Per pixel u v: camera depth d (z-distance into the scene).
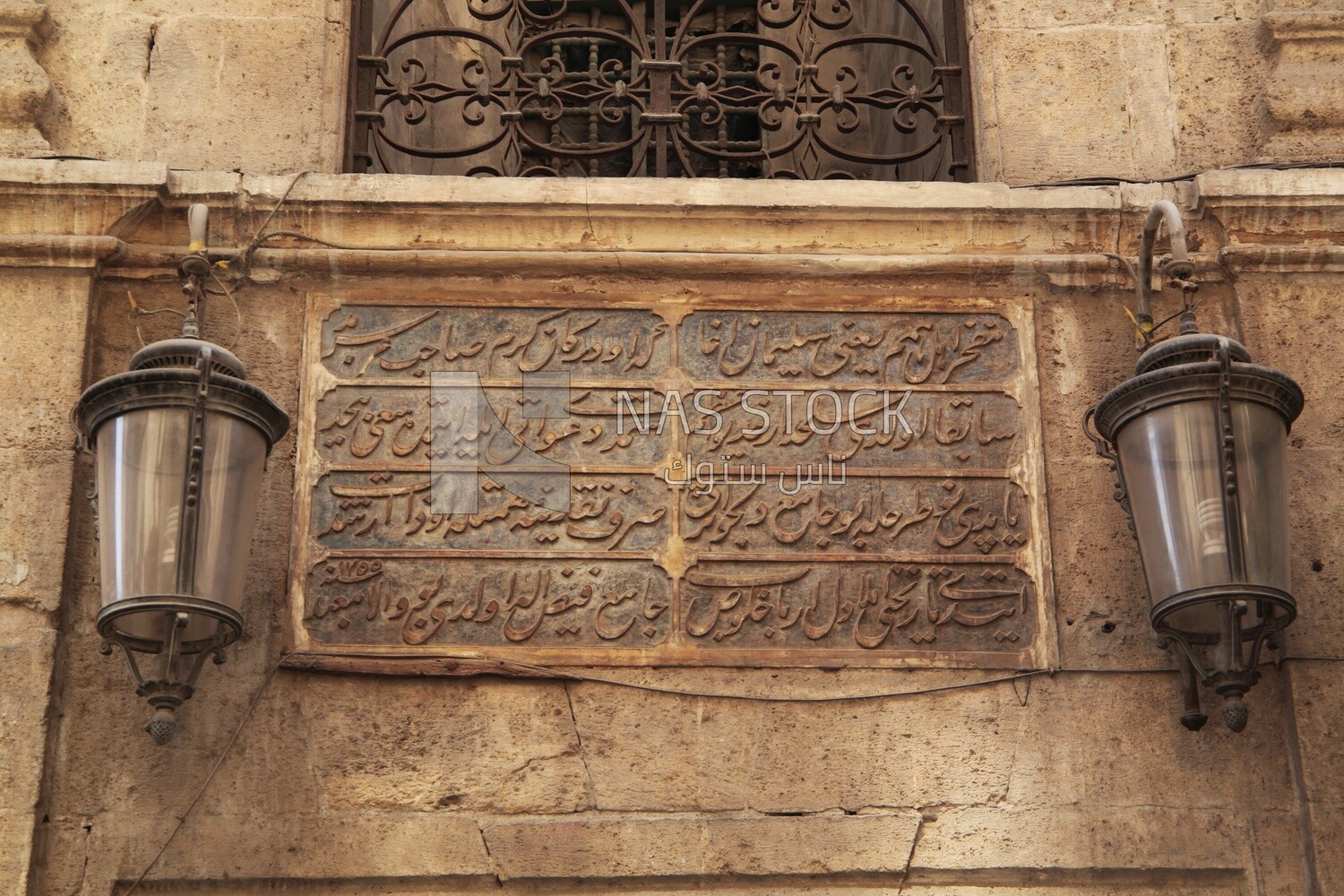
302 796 5.61
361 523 5.97
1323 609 5.89
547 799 5.65
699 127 8.37
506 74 7.05
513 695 5.79
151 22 6.71
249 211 6.25
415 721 5.73
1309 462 6.08
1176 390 5.55
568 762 5.71
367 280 6.29
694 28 8.70
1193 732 5.79
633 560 5.98
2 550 5.78
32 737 5.55
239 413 5.47
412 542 5.96
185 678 5.58
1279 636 5.84
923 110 7.77
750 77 8.52
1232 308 6.34
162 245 6.24
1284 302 6.30
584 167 8.27
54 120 6.53
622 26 8.69
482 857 5.56
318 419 6.09
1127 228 6.38
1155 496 5.55
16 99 6.41
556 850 5.58
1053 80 6.77
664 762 5.72
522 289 6.31
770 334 6.30
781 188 6.32
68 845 5.50
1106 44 6.82
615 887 5.59
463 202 6.27
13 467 5.89
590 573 5.96
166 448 5.39
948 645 5.89
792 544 6.02
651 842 5.61
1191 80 6.77
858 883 5.62
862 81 8.72
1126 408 5.65
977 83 6.80
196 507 5.32
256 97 6.62
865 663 5.85
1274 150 6.55
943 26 7.47
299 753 5.66
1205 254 6.36
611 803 5.66
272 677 5.75
